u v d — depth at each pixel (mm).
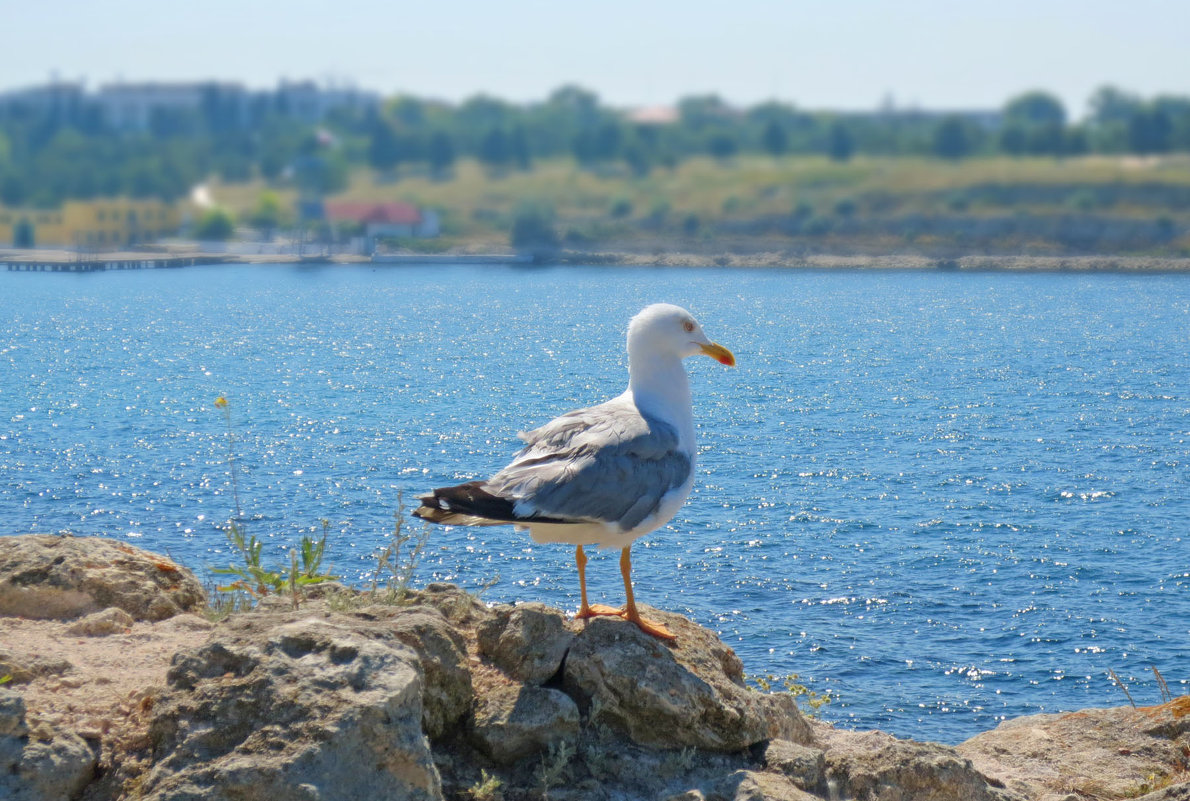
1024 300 164875
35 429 59281
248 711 5469
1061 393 78188
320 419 64312
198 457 51281
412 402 72188
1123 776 9188
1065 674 27562
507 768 6297
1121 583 34438
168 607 7359
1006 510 43594
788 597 32906
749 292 173250
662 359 7664
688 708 6496
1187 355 103875
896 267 178125
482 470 49344
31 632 6828
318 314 148625
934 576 35094
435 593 7562
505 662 6711
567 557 34531
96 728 5789
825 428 62344
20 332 123250
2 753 5422
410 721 5492
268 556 33938
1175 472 50688
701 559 36219
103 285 192125
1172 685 26922
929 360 99625
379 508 41656
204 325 133375
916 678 27328
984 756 9656
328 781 5219
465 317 143375
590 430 7254
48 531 37875
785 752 6703
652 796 6191
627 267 181875
